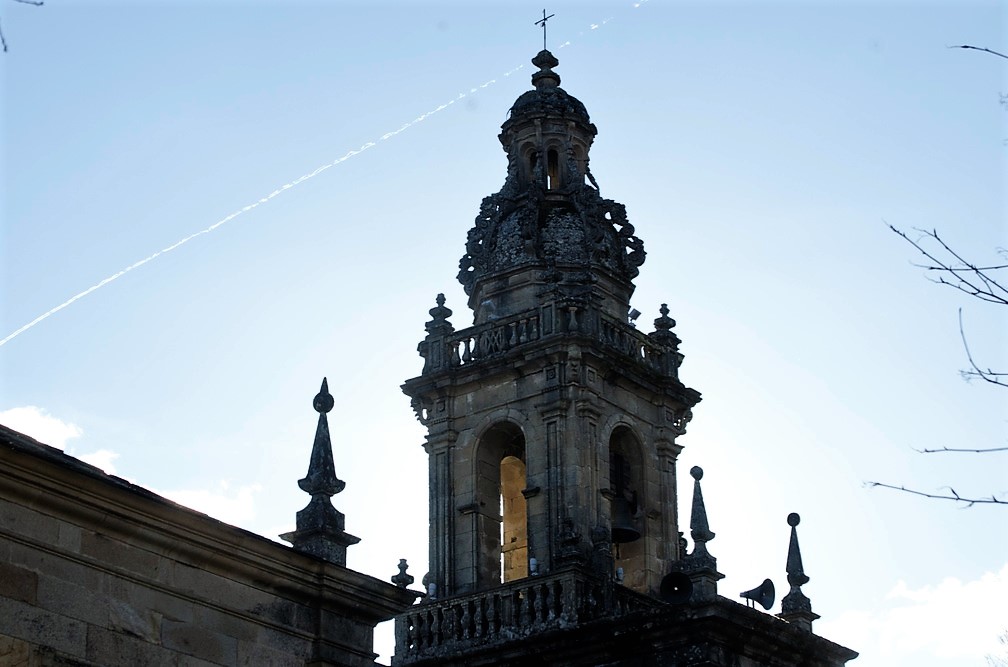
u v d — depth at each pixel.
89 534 33.53
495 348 56.69
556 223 58.69
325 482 38.94
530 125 60.47
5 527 32.25
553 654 50.66
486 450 56.38
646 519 55.88
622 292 59.06
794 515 56.34
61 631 32.66
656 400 57.62
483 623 52.69
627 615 49.62
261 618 36.12
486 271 58.44
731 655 49.19
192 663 34.62
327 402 39.97
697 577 50.06
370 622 38.34
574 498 53.66
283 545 36.44
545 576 52.09
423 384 57.06
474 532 55.19
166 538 34.53
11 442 32.09
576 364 55.16
